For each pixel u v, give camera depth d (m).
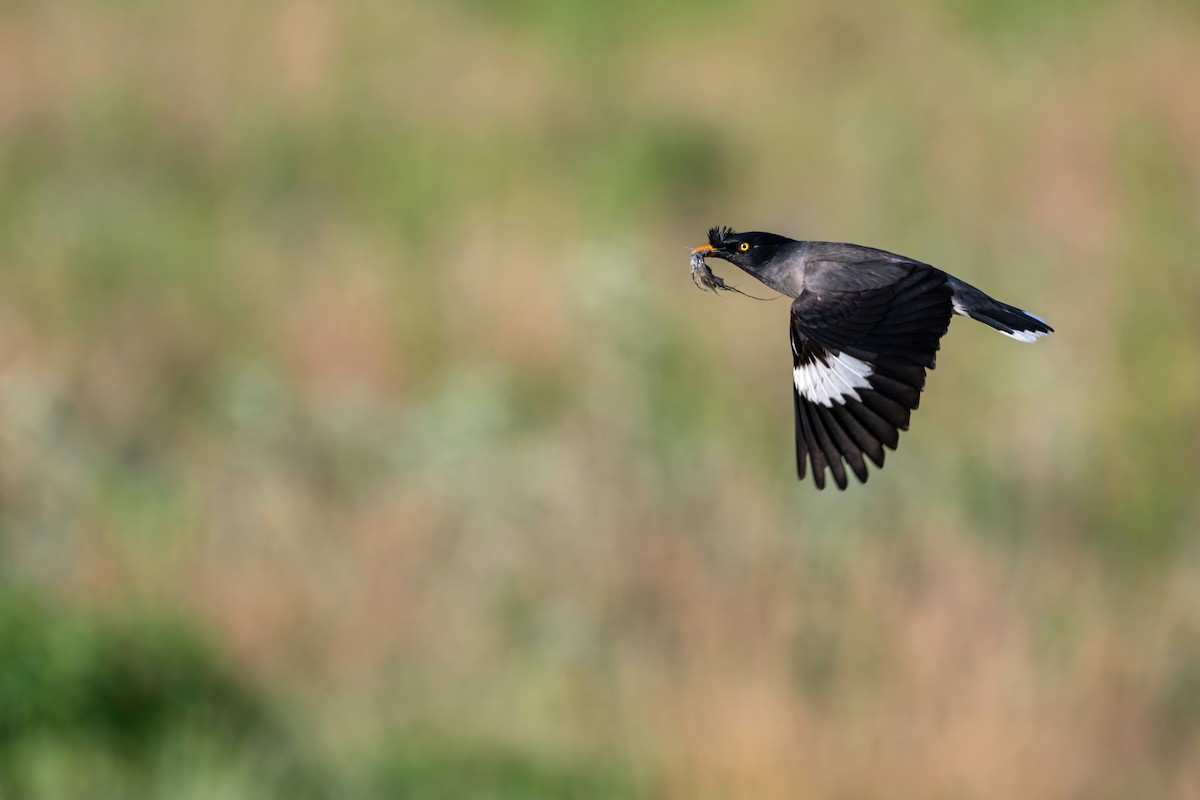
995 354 17.22
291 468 15.45
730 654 12.81
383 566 13.60
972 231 20.42
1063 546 15.16
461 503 14.66
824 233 21.03
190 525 13.99
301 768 11.39
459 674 12.79
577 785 11.42
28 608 11.46
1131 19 25.62
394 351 17.38
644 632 13.58
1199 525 16.06
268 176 22.33
